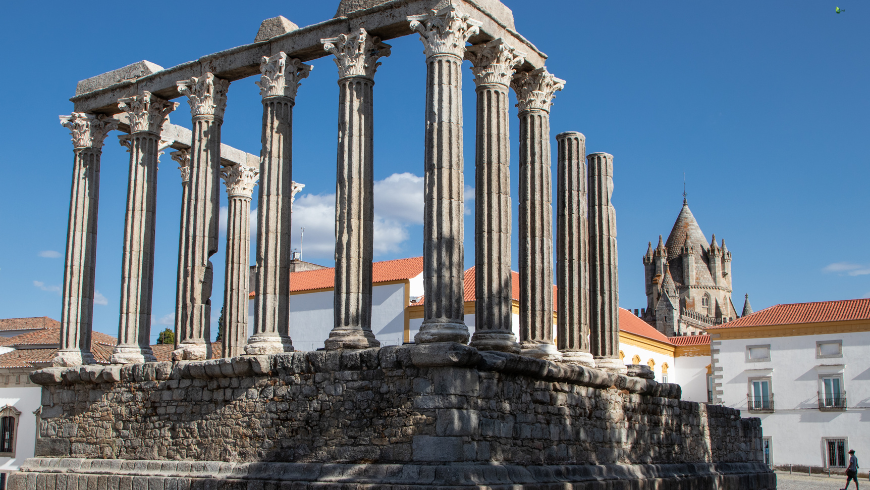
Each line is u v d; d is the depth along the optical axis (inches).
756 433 1497.3
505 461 847.7
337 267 940.0
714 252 5344.5
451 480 772.6
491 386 843.4
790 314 2586.1
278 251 1000.9
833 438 2399.1
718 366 2615.7
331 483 832.3
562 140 1162.0
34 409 1876.2
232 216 1333.7
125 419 1072.8
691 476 1160.8
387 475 807.1
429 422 808.9
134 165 1180.5
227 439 964.0
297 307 2287.2
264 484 880.9
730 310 5334.6
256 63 1080.2
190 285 1069.8
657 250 5315.0
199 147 1100.5
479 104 977.5
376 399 854.5
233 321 1273.4
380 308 2144.4
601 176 1195.9
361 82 967.0
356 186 945.5
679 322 4269.2
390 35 989.8
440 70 896.9
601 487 934.4
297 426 908.6
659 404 1171.9
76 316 1209.4
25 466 1131.9
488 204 949.8
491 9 986.7
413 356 820.6
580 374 968.9
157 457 1027.3
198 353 1050.7
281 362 930.1
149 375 1055.0
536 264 1038.4
